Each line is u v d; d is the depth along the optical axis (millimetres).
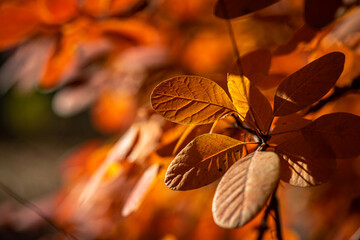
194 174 462
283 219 819
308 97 469
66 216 908
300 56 568
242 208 421
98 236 875
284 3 780
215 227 817
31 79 815
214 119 481
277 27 804
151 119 594
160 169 545
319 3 533
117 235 864
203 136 471
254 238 632
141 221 848
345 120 468
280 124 481
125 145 591
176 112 478
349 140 464
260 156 439
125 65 881
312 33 555
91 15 664
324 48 569
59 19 652
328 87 467
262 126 477
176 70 885
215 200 431
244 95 478
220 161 467
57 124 3668
